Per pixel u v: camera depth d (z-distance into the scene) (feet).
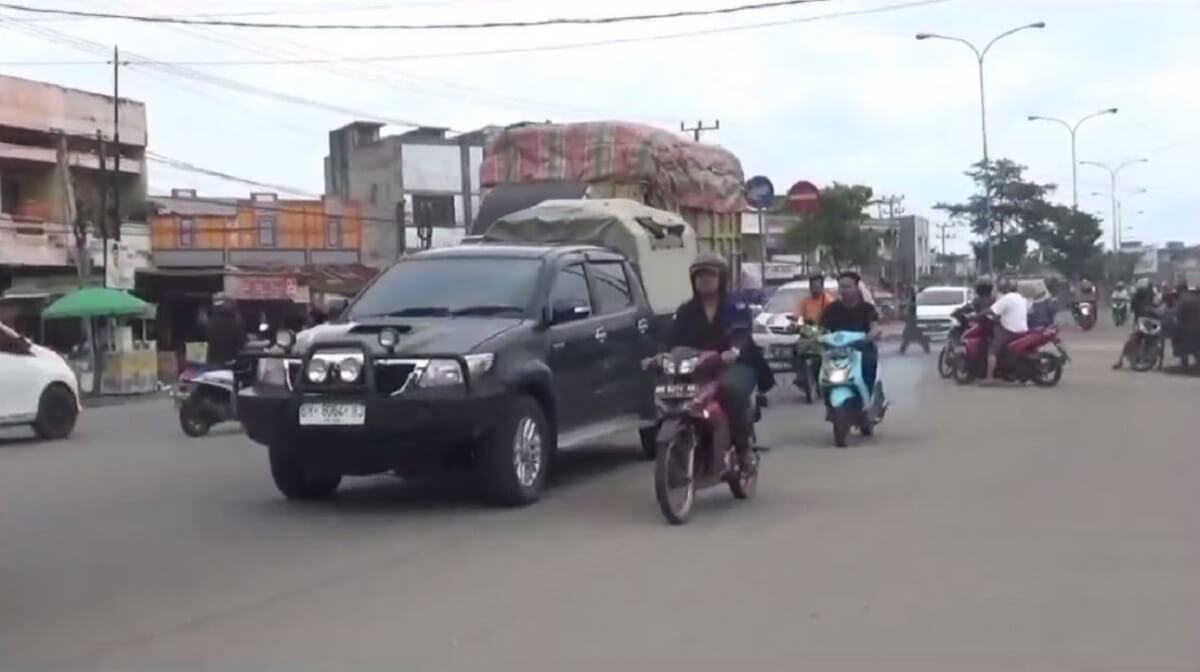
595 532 32.65
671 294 60.75
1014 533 31.65
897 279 257.75
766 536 31.78
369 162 204.74
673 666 21.12
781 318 72.84
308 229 163.22
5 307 127.75
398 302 39.29
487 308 38.52
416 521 34.71
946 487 38.96
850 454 47.14
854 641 22.41
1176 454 45.44
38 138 136.67
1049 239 288.92
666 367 34.42
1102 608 24.43
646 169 67.36
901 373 89.40
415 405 34.53
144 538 33.04
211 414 62.08
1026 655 21.47
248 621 24.47
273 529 33.99
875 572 27.66
